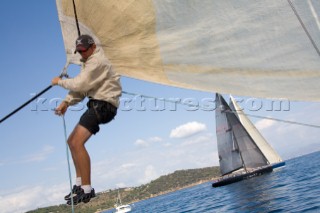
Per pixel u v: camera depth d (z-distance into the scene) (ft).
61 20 15.24
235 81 13.41
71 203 11.55
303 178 125.39
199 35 13.24
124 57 14.89
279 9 11.58
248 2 11.97
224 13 12.56
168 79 14.73
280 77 12.52
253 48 12.48
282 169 178.29
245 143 171.42
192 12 13.08
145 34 14.03
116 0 13.97
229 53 12.99
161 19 13.60
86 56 12.87
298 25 11.58
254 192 122.11
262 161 173.06
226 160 174.19
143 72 14.92
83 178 11.97
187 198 227.40
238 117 173.37
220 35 12.91
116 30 14.47
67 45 15.42
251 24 12.23
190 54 13.67
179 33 13.60
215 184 176.35
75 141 12.21
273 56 12.31
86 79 12.33
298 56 11.97
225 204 111.14
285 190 103.14
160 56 14.15
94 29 14.85
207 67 13.57
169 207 185.88
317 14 11.13
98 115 12.44
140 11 13.62
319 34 11.37
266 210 75.72
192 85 14.38
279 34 11.92
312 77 12.15
